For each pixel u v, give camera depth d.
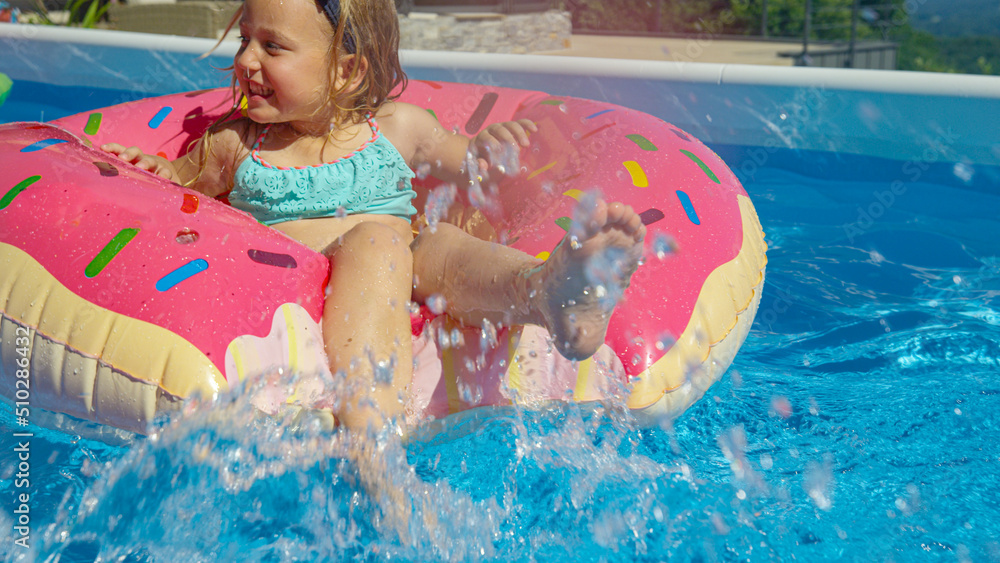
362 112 1.86
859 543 1.22
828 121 2.94
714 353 1.53
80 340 1.30
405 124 1.93
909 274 2.33
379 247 1.43
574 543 1.24
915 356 1.86
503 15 7.12
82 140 1.81
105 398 1.29
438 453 1.42
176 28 6.08
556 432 1.43
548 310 1.26
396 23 1.93
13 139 1.74
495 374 1.44
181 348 1.27
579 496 1.32
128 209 1.45
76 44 3.91
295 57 1.67
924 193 2.86
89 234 1.41
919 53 8.85
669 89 3.11
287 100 1.70
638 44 7.49
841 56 7.29
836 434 1.53
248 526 1.26
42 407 1.38
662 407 1.45
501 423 1.43
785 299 2.19
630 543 1.24
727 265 1.64
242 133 1.82
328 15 1.70
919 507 1.30
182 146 2.15
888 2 6.54
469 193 2.00
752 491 1.35
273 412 1.30
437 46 6.62
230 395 1.26
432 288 1.48
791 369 1.84
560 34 7.30
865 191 2.91
